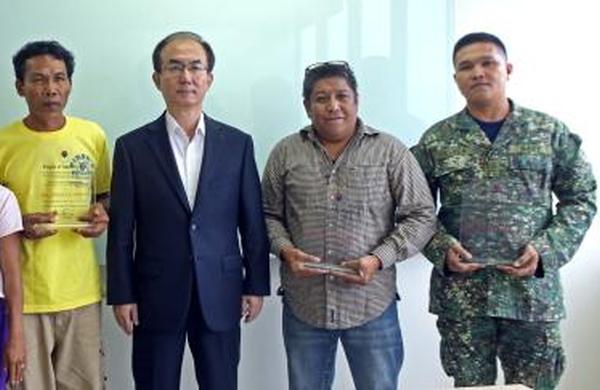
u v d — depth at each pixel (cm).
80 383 207
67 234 202
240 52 240
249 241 203
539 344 203
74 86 230
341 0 245
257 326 252
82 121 212
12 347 185
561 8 259
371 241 203
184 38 196
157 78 199
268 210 215
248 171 203
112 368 240
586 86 262
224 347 199
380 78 251
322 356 212
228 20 238
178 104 194
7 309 185
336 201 202
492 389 140
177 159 197
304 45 244
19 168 197
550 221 205
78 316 204
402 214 204
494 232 203
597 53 262
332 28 246
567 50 261
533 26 258
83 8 228
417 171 206
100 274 224
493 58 203
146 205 194
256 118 243
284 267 212
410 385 263
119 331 240
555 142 204
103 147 215
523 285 201
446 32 253
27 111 226
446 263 204
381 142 207
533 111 208
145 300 195
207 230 194
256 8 240
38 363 201
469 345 207
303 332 209
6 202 185
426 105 254
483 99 204
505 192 203
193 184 197
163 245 193
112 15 230
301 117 246
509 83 258
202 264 193
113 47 232
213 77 231
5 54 224
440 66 253
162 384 196
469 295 206
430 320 262
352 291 203
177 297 193
